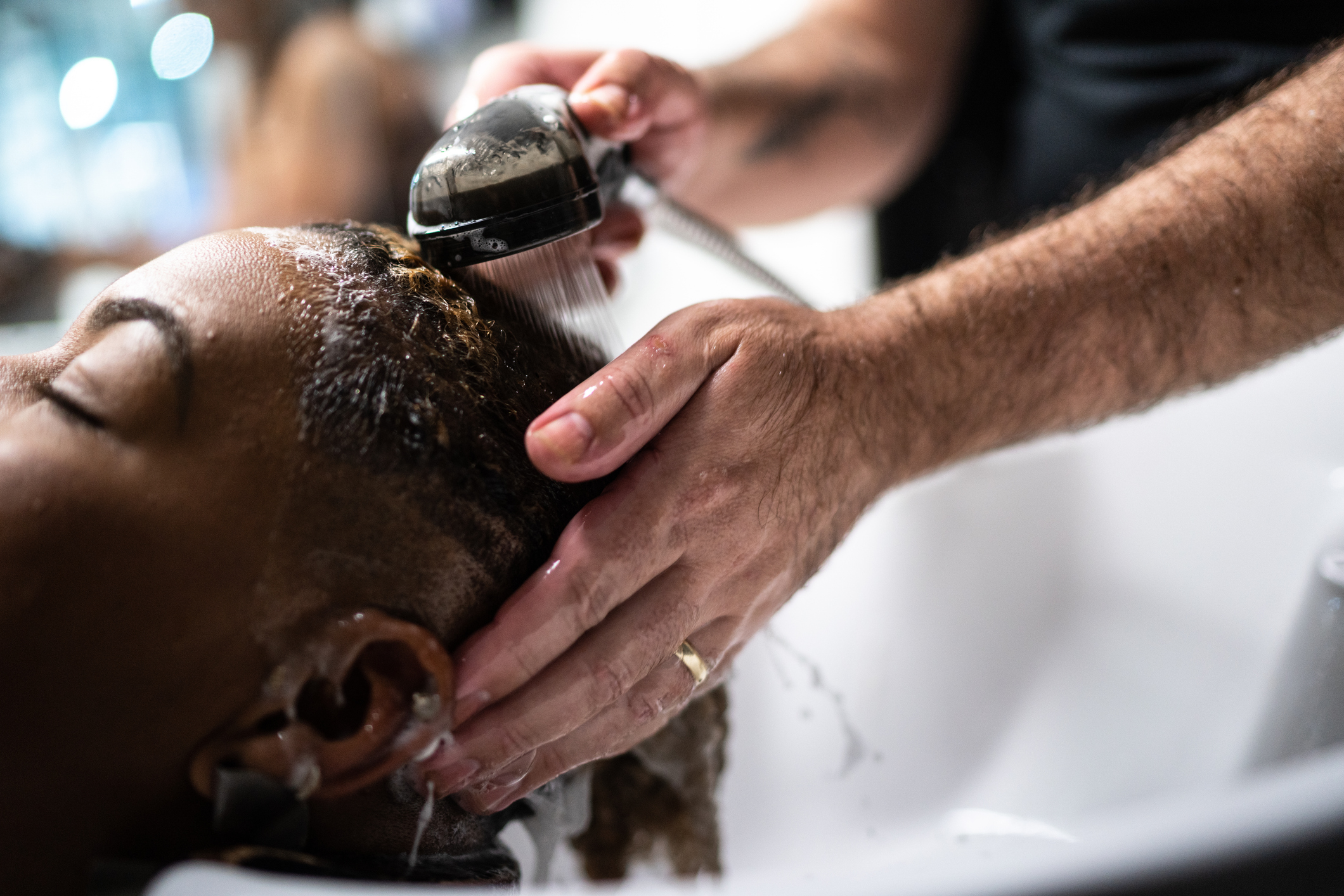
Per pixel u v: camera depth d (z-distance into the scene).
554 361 0.51
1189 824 0.27
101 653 0.40
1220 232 0.59
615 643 0.47
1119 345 0.61
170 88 1.54
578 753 0.50
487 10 1.90
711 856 0.65
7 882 0.40
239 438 0.42
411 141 1.73
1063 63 1.04
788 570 0.54
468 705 0.44
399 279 0.48
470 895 0.38
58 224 1.49
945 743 0.92
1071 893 0.27
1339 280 0.58
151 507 0.41
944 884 0.27
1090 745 0.91
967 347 0.59
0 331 1.42
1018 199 1.14
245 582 0.41
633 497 0.47
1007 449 0.65
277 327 0.44
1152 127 0.96
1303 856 0.27
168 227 1.56
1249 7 0.89
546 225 0.48
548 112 0.50
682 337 0.49
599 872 0.66
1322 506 0.83
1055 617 0.95
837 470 0.55
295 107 1.63
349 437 0.43
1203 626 0.87
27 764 0.39
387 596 0.43
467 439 0.45
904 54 1.17
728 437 0.50
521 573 0.46
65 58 1.46
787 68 1.07
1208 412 0.90
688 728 0.62
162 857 0.42
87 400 0.42
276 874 0.40
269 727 0.42
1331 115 0.58
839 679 0.90
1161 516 0.91
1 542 0.39
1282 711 0.72
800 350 0.53
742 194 1.08
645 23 1.84
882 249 1.30
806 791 0.88
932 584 0.93
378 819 0.45
